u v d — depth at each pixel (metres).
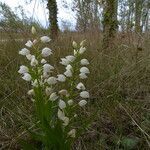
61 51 0.55
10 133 0.35
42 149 0.31
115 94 0.40
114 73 0.46
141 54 0.52
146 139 0.31
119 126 0.36
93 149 0.33
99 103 0.40
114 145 0.33
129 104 0.40
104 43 0.64
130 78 0.45
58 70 0.44
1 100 0.41
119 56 0.52
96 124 0.36
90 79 0.44
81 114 0.38
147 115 0.38
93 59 0.50
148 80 0.46
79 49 0.27
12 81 0.45
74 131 0.27
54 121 0.27
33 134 0.27
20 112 0.38
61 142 0.26
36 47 0.28
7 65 0.48
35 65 0.26
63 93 0.27
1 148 0.33
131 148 0.32
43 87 0.27
